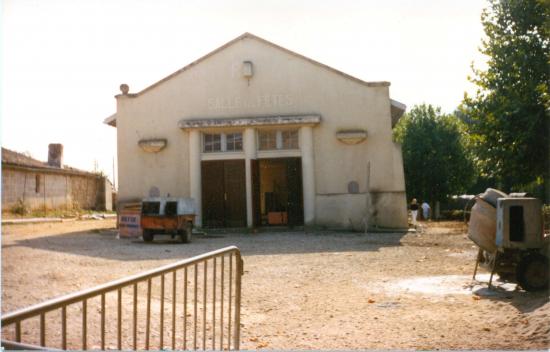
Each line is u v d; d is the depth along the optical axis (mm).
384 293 8055
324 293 8141
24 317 2004
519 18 11531
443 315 6438
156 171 21500
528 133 11367
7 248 12102
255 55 21609
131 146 21688
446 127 37781
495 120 11922
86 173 39781
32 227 23094
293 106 21328
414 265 11055
